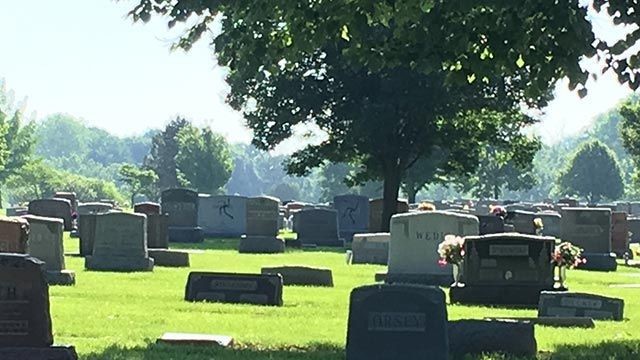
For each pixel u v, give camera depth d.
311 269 27.95
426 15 14.90
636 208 103.62
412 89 52.38
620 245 49.91
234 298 22.38
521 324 14.73
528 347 14.69
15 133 122.31
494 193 120.44
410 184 86.31
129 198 148.50
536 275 24.39
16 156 122.69
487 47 15.03
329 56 53.06
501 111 53.62
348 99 54.44
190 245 51.06
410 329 12.87
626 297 27.61
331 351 15.28
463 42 14.79
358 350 12.91
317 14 15.14
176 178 129.50
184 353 14.56
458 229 29.81
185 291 23.03
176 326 17.89
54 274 26.69
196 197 55.56
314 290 26.11
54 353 12.55
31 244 27.23
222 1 14.63
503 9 14.42
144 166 137.12
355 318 12.94
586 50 13.90
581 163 152.75
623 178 161.75
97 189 131.25
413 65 15.45
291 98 54.66
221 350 14.96
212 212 60.94
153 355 14.23
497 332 14.62
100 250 32.56
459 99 52.34
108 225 32.53
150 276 30.14
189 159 122.38
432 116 53.44
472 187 123.12
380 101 53.50
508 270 24.47
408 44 15.44
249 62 16.05
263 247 46.44
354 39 15.58
